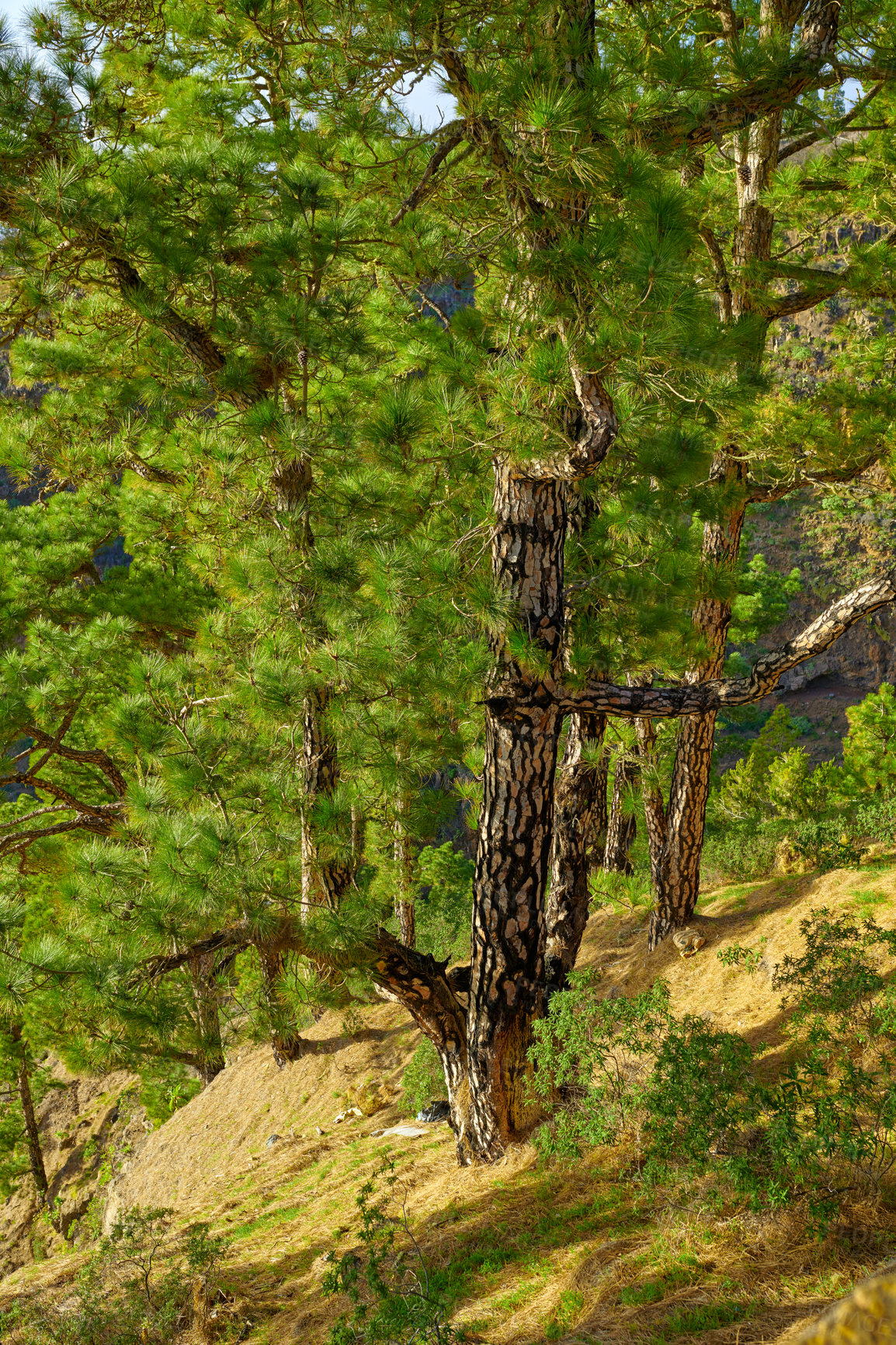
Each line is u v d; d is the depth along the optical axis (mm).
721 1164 5547
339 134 7633
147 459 11297
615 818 16406
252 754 8164
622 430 6590
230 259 8195
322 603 7207
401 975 8375
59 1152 25406
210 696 8617
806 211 9750
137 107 8625
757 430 7934
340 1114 13359
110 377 9547
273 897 7266
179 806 7305
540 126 4988
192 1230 9930
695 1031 6328
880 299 9023
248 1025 8758
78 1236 20938
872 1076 5359
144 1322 7340
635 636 7527
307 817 7371
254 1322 7102
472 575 6898
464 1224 7223
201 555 10680
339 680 7105
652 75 5590
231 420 8312
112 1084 27203
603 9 7980
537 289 5777
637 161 5285
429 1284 6441
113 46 8086
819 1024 6129
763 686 7027
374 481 7098
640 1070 7574
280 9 6637
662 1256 5379
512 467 6855
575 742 9938
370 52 5949
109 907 6922
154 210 7414
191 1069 21344
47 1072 26203
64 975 6801
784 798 18594
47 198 6816
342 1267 6266
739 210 9508
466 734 9148
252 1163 12836
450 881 21031
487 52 5809
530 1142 7957
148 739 7230
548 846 7926
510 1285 6016
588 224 5984
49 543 14922
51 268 7551
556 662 7523
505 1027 7977
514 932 7859
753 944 10047
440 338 6887
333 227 7598
